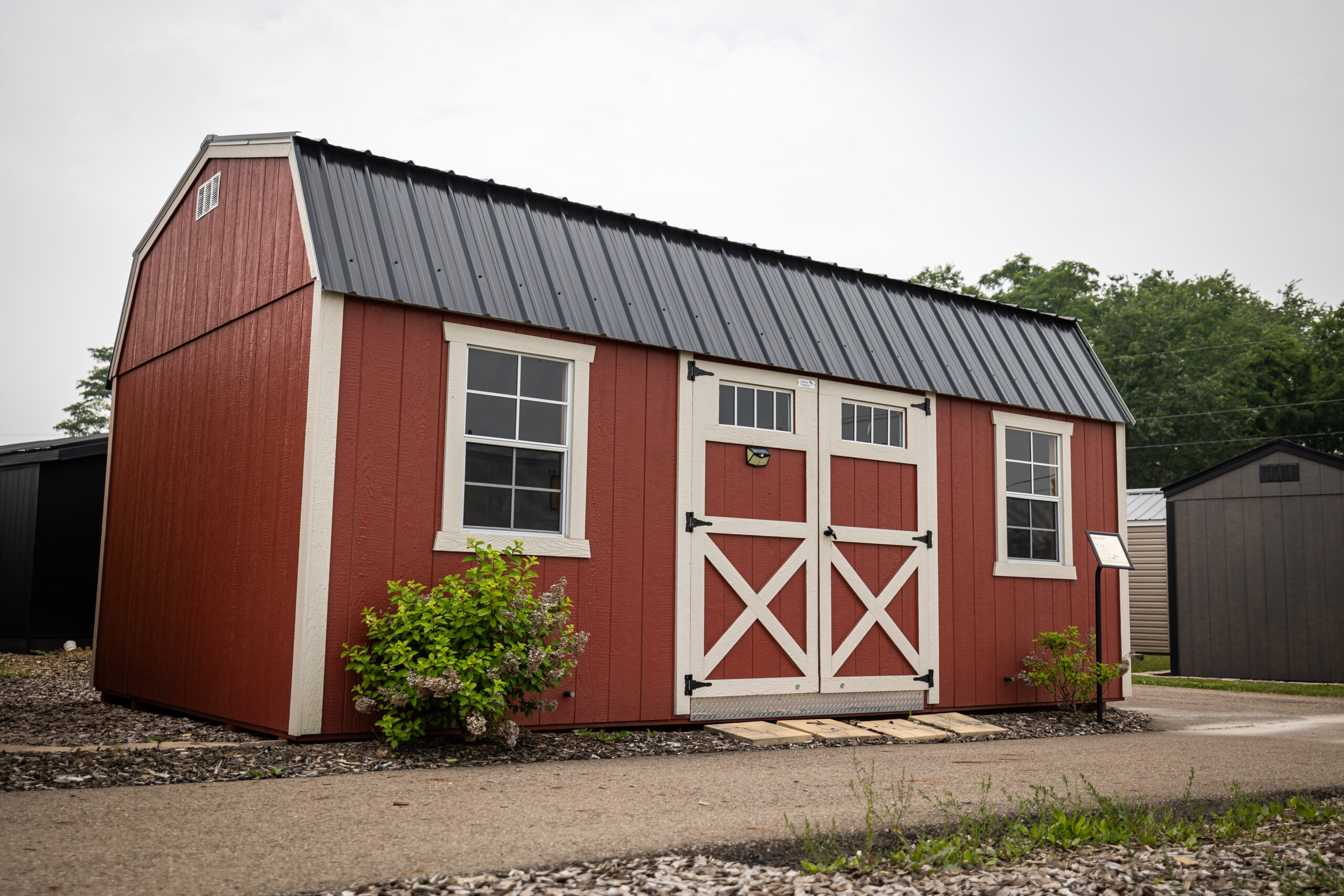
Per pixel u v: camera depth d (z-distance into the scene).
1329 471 17.52
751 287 10.06
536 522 8.34
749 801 5.88
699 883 4.24
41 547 15.88
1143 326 45.38
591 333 8.52
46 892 3.83
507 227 8.77
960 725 9.81
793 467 9.74
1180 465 42.56
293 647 7.30
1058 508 11.86
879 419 10.46
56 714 9.27
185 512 9.45
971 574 10.91
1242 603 18.25
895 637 10.25
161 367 10.45
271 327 8.24
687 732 8.83
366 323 7.64
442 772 6.59
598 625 8.51
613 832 5.00
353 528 7.45
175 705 9.11
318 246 7.58
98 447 16.31
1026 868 4.66
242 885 4.00
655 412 8.99
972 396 10.96
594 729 8.47
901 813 5.60
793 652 9.56
